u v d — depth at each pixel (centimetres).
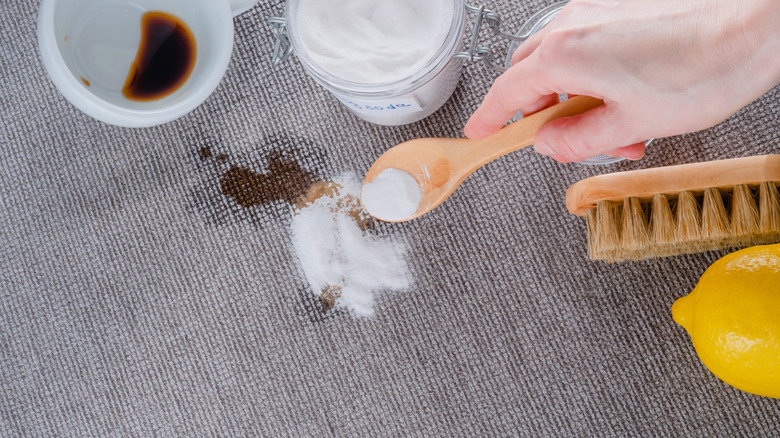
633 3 51
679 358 61
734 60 49
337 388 63
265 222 63
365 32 55
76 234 64
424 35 55
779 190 58
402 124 62
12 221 64
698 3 50
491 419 62
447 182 58
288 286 63
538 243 62
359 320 63
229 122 63
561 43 51
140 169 63
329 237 63
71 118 64
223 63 58
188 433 63
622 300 62
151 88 59
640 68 50
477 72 62
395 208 58
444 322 62
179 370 63
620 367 61
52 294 64
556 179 62
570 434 62
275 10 63
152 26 59
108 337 64
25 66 63
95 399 64
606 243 57
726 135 61
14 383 64
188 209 63
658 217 56
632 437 61
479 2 62
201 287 63
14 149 64
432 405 62
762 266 54
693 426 61
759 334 53
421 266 62
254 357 63
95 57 59
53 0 56
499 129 56
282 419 63
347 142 63
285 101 63
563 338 62
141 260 64
